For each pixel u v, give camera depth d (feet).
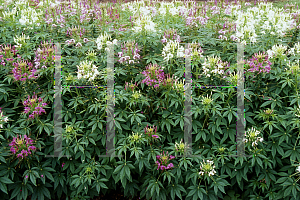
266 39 17.19
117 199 15.81
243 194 15.25
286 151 13.82
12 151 12.48
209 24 19.36
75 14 20.80
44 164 13.88
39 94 15.05
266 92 15.08
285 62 15.30
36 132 14.60
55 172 14.60
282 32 17.70
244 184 15.37
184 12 21.15
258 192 14.99
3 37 16.87
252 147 14.15
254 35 15.97
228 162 14.57
